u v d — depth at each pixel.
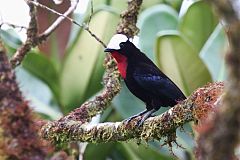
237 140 3.39
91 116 9.41
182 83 12.15
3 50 4.68
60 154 4.73
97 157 13.19
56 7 13.09
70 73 13.76
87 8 14.48
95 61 13.69
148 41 13.84
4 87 4.57
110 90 9.77
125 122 8.52
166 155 12.81
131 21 10.22
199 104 7.26
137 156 13.86
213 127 3.46
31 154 4.47
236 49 3.35
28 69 13.64
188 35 14.46
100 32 13.65
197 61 11.94
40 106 13.73
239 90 3.37
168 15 14.17
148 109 10.20
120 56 9.96
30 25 9.88
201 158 3.56
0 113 4.53
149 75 9.95
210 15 14.23
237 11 3.32
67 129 8.95
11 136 4.48
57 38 14.44
